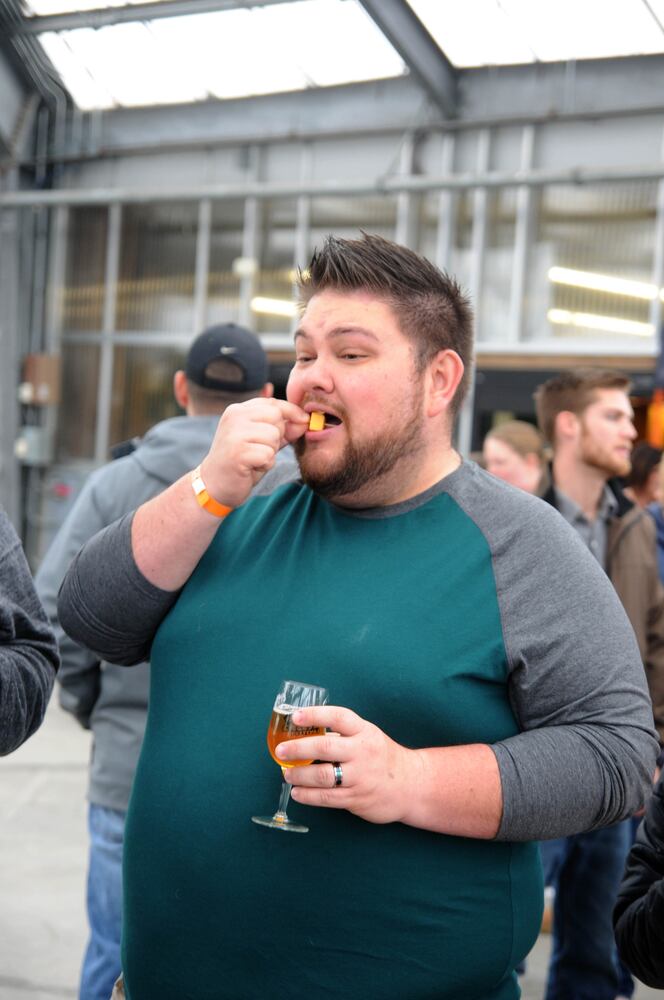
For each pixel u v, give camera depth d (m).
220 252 10.20
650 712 1.55
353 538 1.60
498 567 1.53
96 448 10.80
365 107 9.36
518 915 1.55
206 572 1.67
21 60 10.02
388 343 1.54
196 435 2.65
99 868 2.54
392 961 1.48
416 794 1.40
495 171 8.92
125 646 1.74
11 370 10.87
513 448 3.86
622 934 1.73
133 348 10.64
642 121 8.34
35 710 1.80
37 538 11.01
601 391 3.18
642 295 8.27
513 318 8.77
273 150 9.93
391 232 9.37
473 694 1.49
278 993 1.50
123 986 1.76
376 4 8.01
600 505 3.28
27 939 3.91
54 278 10.91
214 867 1.53
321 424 1.56
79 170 10.86
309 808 1.50
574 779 1.44
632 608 3.21
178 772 1.57
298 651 1.53
